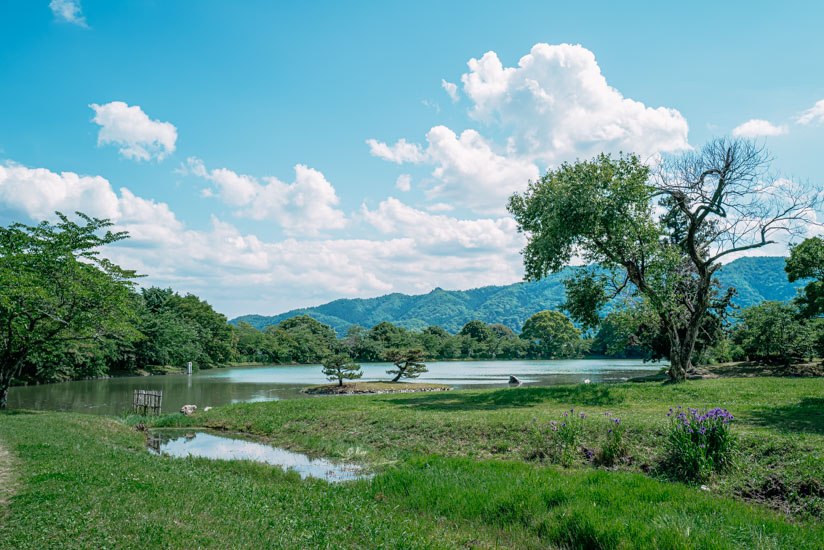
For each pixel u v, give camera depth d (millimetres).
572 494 8188
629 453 11227
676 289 27875
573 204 22891
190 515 6734
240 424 19984
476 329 154375
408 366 46469
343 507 7992
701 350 37375
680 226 31281
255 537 6008
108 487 8070
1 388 24625
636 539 6277
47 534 5695
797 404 16109
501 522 7711
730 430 11266
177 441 17406
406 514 8211
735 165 25219
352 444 15547
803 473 8750
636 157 23906
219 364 101250
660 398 19391
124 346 62219
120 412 26500
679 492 8281
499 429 14297
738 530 6566
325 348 121125
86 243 25219
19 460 10492
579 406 18547
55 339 26078
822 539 6414
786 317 36562
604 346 126250
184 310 93188
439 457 12500
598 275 27828
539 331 136250
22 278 21438
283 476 11414
